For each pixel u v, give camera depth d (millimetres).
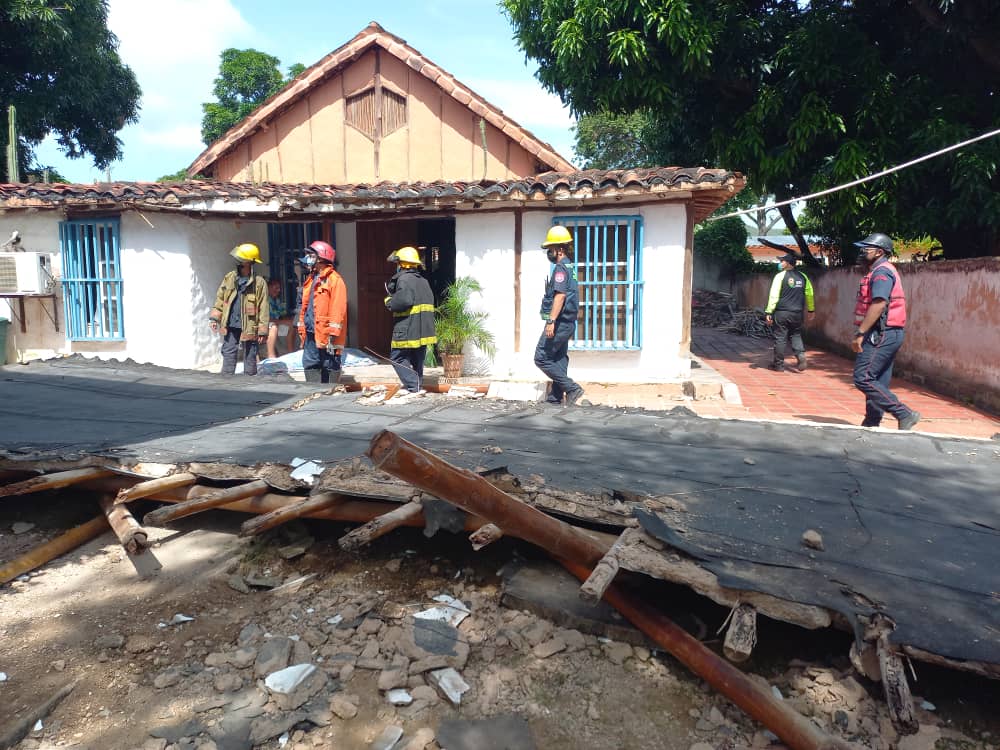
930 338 9273
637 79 10570
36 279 9117
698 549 2693
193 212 9008
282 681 2551
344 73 11477
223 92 26234
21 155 16250
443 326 8391
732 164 11586
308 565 3449
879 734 2230
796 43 10211
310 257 7375
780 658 2605
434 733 2301
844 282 12625
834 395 8656
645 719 2359
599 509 3074
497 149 11203
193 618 3020
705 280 24750
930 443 4426
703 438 4465
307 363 7438
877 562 2664
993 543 2883
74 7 15555
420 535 3646
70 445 4094
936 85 10219
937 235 10656
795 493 3408
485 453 3943
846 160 9844
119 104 18188
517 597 2963
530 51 11492
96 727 2338
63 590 3281
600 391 8305
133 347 9422
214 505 3320
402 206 8203
